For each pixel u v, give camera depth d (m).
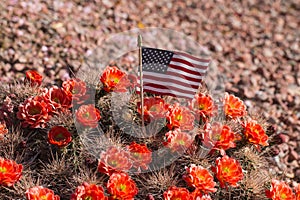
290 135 2.10
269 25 2.75
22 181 1.60
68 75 2.04
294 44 2.63
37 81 1.80
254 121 1.71
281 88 2.34
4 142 1.67
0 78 2.07
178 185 1.64
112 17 2.52
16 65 2.13
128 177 1.55
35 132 1.70
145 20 2.58
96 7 2.54
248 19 2.78
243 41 2.60
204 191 1.57
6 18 2.29
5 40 2.22
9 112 1.73
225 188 1.65
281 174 1.90
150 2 2.72
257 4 2.93
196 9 2.77
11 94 1.78
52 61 2.18
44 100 1.69
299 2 2.99
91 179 1.59
